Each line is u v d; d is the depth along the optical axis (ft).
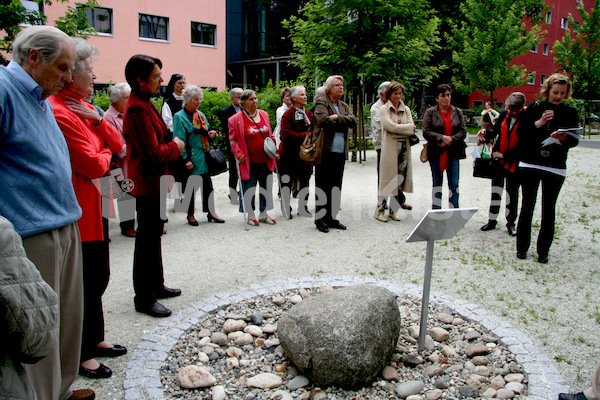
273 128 44.04
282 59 97.14
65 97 9.11
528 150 16.15
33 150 6.95
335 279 15.01
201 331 11.51
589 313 12.71
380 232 20.66
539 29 80.38
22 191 6.91
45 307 4.83
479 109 105.19
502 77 80.53
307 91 46.03
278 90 45.57
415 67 40.93
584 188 31.19
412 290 14.15
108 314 12.41
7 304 4.42
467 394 9.10
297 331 9.41
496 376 9.76
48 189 7.19
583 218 23.29
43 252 7.13
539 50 136.56
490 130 20.26
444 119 20.84
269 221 22.20
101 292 9.94
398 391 9.07
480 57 81.05
